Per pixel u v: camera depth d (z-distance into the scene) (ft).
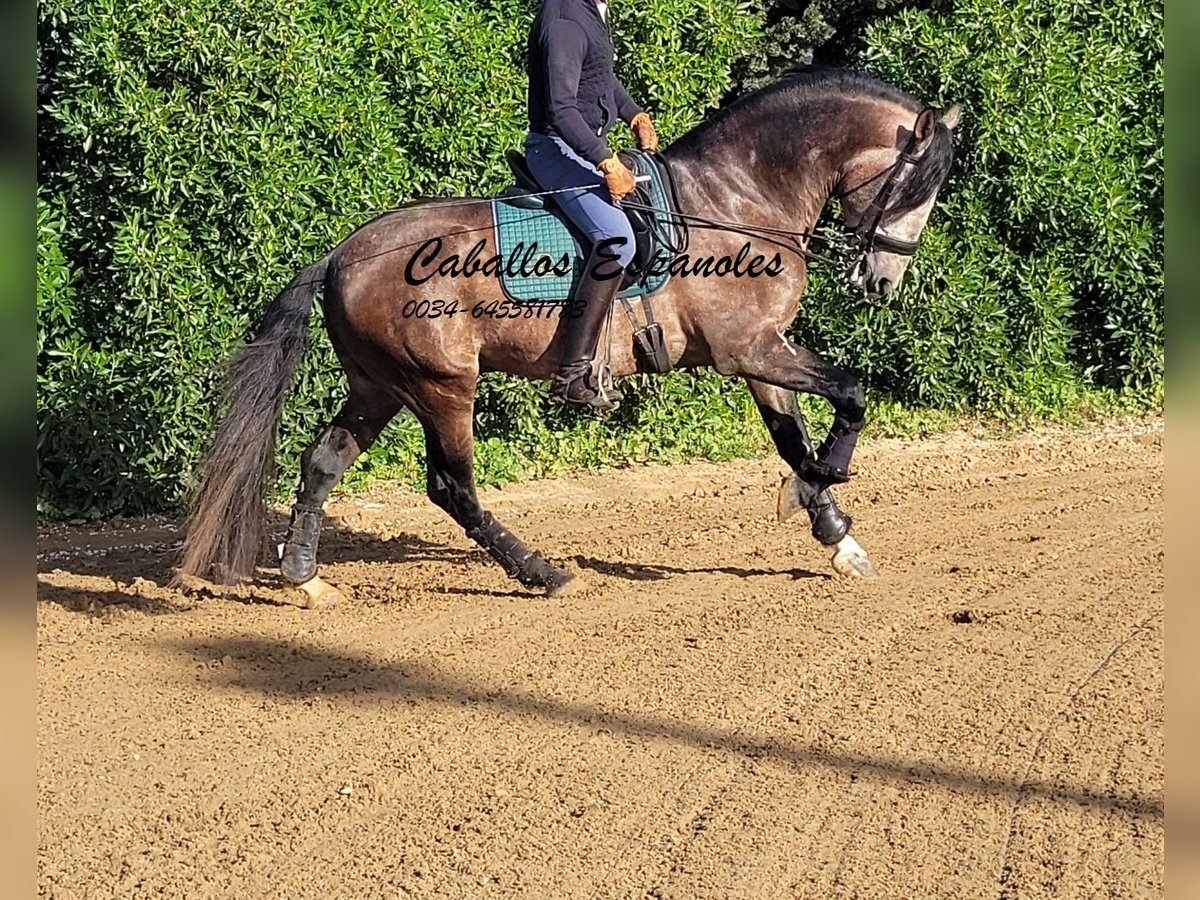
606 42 19.40
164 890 12.51
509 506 28.32
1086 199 33.37
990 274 34.22
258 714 16.79
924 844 12.95
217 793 14.52
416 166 29.35
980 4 33.32
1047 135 33.30
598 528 26.21
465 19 29.45
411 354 19.98
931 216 33.96
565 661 18.31
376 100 28.35
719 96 32.53
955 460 30.96
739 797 14.03
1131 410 34.27
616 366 20.02
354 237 20.39
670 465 31.58
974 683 17.02
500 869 12.70
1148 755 14.75
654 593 21.40
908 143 20.04
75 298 27.61
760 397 21.43
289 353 20.24
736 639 18.95
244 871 12.82
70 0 25.96
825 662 17.90
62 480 27.37
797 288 20.40
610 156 18.63
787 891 12.17
